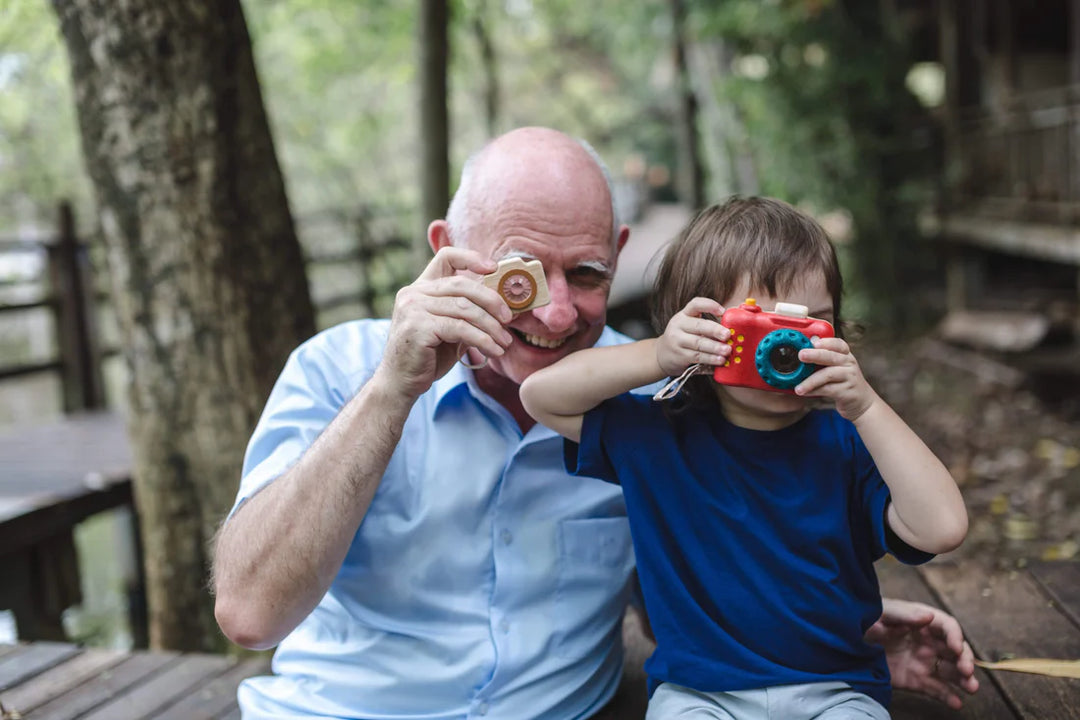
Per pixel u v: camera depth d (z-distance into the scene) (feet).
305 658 5.74
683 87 38.17
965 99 35.45
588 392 5.16
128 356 10.36
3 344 27.37
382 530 5.56
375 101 44.93
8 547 12.60
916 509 4.75
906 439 4.76
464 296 4.78
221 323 10.02
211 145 9.78
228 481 10.27
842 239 37.88
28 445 17.49
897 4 38.75
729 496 5.20
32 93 31.19
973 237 31.17
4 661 8.17
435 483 5.57
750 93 36.24
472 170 5.51
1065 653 6.50
